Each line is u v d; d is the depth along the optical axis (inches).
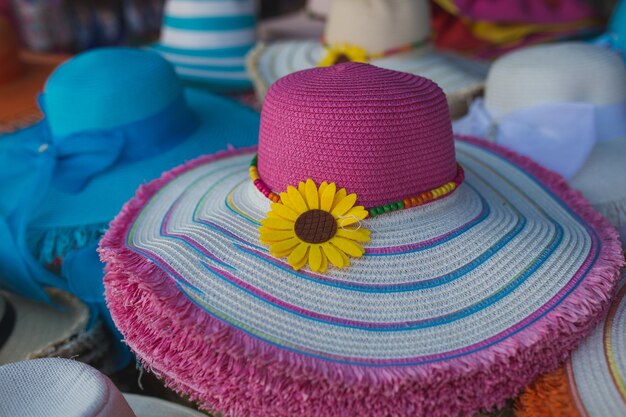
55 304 43.9
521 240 33.9
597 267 32.6
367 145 30.9
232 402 28.5
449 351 28.5
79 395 27.1
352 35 56.8
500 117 49.6
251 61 66.2
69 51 92.7
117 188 46.4
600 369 30.5
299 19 88.2
